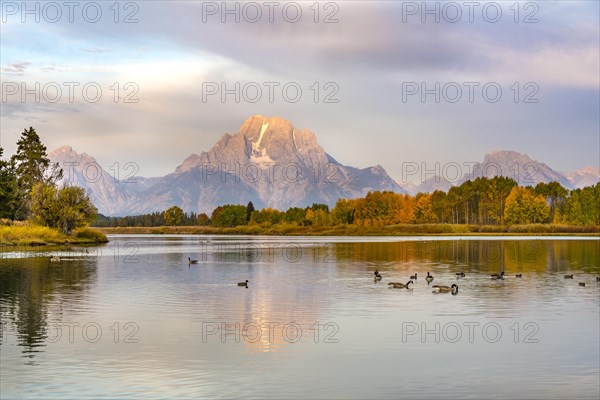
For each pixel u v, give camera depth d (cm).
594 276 5966
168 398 2094
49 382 2256
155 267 6944
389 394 2155
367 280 5584
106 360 2569
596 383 2281
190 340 2950
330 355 2670
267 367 2480
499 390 2200
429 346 2847
